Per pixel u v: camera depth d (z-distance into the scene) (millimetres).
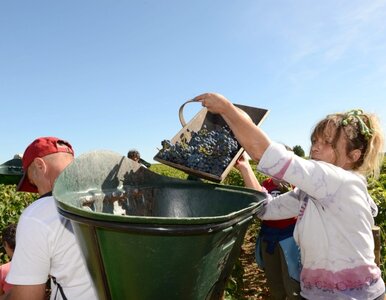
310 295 2076
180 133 3178
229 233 1707
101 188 2221
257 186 3066
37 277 2021
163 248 1512
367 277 1961
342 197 1900
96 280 1693
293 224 3439
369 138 2061
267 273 3705
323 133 2148
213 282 1857
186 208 2686
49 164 2246
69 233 2029
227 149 2941
